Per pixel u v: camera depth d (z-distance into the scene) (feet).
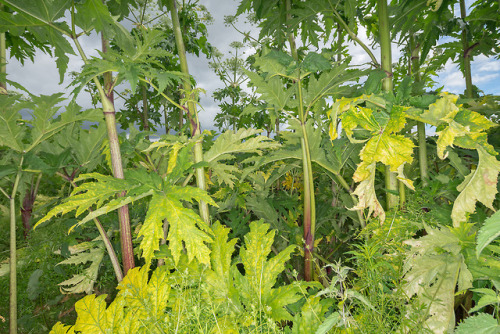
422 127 4.85
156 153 6.01
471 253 3.31
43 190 8.56
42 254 6.35
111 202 3.64
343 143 4.96
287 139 5.57
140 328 3.50
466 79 6.24
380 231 3.97
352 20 5.45
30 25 3.63
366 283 3.27
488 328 2.24
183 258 4.31
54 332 3.52
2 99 3.87
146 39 3.82
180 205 3.64
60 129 4.47
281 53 4.89
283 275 5.90
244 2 6.20
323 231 6.75
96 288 6.02
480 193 3.35
